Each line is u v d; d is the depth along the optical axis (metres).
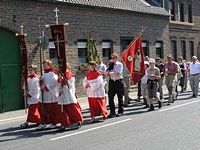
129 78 16.28
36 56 17.86
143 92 16.20
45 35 18.33
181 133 9.78
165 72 16.73
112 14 22.48
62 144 9.16
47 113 11.48
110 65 13.62
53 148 8.77
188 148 8.16
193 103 16.34
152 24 26.09
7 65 16.83
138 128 10.79
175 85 16.81
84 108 16.20
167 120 11.96
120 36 23.11
